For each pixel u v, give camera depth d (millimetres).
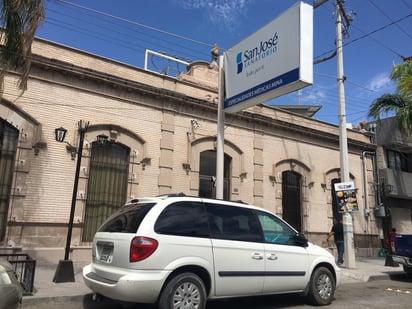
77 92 12977
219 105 12422
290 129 18688
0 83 8195
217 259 6180
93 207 12969
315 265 7512
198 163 15445
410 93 16844
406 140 22766
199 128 15656
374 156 22609
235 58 12172
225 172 16594
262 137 17766
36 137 11992
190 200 6371
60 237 12055
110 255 5977
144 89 14219
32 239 11578
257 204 16859
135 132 13953
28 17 8094
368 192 21797
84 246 12375
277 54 10570
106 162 13453
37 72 12297
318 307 7387
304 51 9883
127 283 5371
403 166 24516
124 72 14156
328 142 20375
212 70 16969
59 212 12109
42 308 6719
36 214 11703
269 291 6801
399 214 23484
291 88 10180
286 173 18750
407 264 12398
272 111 18531
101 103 13422
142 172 13953
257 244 6742
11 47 8141
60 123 12516
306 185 19000
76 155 12641
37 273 9820
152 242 5605
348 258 13742
